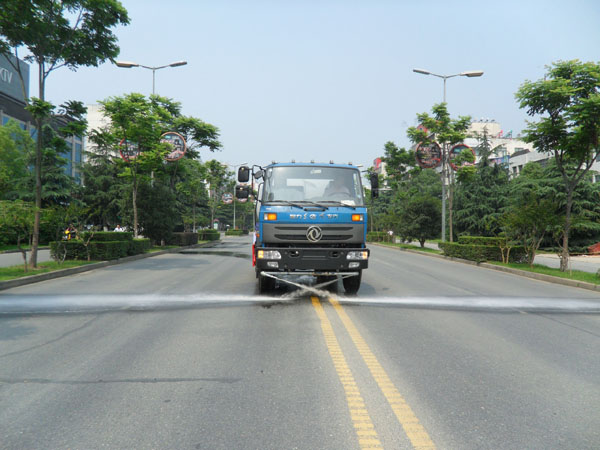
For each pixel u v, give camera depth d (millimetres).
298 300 8695
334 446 2963
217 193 54625
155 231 26250
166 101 27688
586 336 6105
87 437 3084
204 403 3666
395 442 3027
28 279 11266
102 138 21031
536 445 3004
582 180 29656
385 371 4488
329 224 8758
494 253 18094
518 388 4078
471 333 6199
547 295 10086
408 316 7301
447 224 42688
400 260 20609
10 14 12047
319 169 9273
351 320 6859
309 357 4941
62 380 4199
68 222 16406
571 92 13211
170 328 6309
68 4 13516
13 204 12477
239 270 14656
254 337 5797
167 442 3016
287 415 3441
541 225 15750
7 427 3234
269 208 8758
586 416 3484
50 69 13906
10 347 5328
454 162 25828
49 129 37938
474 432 3186
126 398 3768
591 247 27797
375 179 10164
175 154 24188
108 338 5754
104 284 11039
